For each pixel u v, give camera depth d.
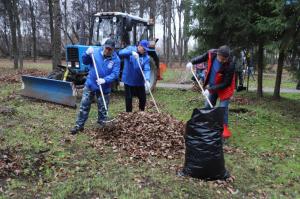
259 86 13.70
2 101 10.94
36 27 50.94
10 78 16.30
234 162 6.50
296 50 11.48
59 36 16.94
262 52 13.34
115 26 13.21
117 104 11.23
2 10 35.84
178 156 6.43
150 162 6.12
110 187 5.17
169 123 7.39
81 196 4.94
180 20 42.00
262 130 8.81
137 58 8.01
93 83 7.56
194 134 5.55
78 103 10.95
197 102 11.98
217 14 12.51
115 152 6.53
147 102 11.80
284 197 5.29
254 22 11.66
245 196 5.24
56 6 16.75
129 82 8.39
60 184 5.21
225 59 6.95
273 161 6.71
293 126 9.35
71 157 6.22
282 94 15.79
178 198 4.98
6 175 5.42
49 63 37.69
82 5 41.53
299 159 6.88
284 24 9.98
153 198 4.93
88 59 7.53
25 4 48.28
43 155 6.18
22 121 8.45
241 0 11.68
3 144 6.63
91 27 13.61
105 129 7.49
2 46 56.22
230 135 7.95
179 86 17.14
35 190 5.04
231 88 7.39
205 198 5.05
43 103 10.77
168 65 38.31
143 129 7.09
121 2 34.28
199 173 5.56
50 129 7.85
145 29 14.27
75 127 7.61
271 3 10.23
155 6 41.59
